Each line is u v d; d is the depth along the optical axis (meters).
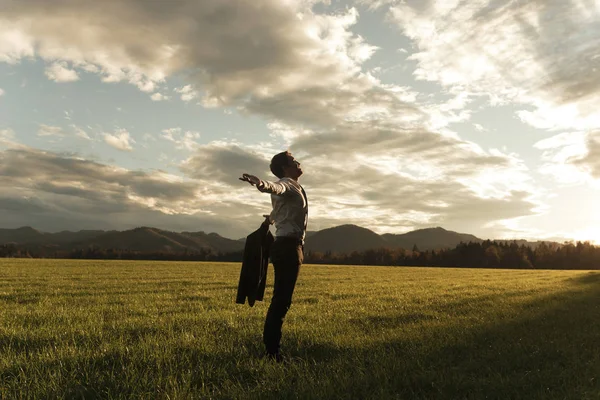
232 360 4.87
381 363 4.60
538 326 7.70
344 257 118.94
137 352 5.03
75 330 6.62
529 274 41.59
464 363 4.77
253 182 4.12
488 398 3.59
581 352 5.40
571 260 121.00
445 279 28.00
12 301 11.51
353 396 3.60
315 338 6.13
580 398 3.55
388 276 31.33
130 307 10.19
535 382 4.01
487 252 114.94
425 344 5.78
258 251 5.15
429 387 3.93
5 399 3.48
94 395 3.64
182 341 5.71
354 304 11.76
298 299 13.17
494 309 10.72
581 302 12.88
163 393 3.60
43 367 4.36
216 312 9.27
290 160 5.34
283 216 4.94
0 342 5.73
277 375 4.17
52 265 39.88
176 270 34.41
